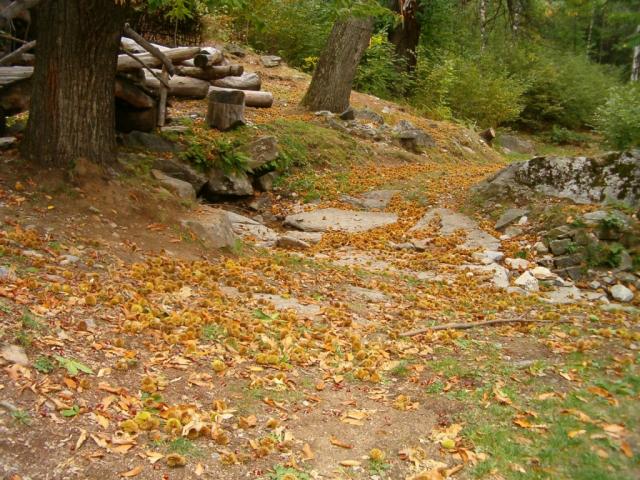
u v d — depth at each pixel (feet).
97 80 23.43
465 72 76.23
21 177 22.17
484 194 36.78
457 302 22.97
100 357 13.29
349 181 41.22
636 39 34.58
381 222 35.01
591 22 120.47
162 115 35.40
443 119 67.31
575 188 33.65
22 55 30.63
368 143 48.44
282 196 38.32
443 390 14.64
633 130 51.75
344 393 14.26
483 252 30.09
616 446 12.16
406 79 70.79
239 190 35.73
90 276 17.38
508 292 25.45
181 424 11.61
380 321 19.69
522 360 16.66
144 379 12.73
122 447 10.55
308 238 32.27
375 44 68.80
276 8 67.05
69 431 10.64
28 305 14.33
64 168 22.91
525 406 13.85
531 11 89.76
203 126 38.78
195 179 33.45
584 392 14.51
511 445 12.24
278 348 15.76
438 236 32.63
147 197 24.09
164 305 16.94
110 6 22.38
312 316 19.10
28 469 9.61
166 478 10.10
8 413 10.52
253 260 24.12
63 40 22.40
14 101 27.81
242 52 62.23
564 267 28.55
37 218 20.42
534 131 88.79
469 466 11.57
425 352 16.93
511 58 90.12
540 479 11.16
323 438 12.17
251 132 40.73
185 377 13.47
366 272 26.07
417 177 43.42
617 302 25.98
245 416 12.41
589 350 17.42
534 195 34.73
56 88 22.70
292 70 63.77
